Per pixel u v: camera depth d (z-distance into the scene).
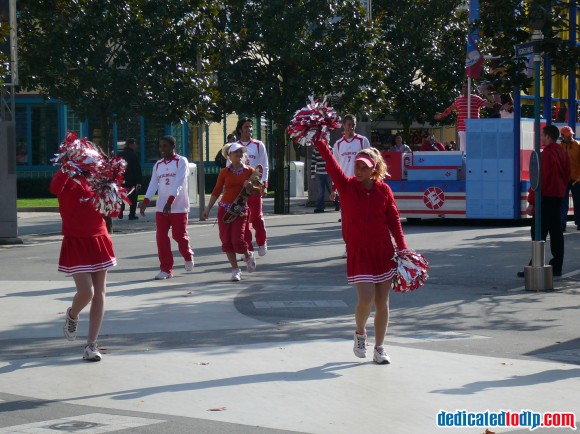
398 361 10.07
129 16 26.30
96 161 10.13
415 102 40.94
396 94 40.09
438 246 21.23
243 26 32.31
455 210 27.22
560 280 16.22
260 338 11.41
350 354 10.43
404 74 40.56
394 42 40.66
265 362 10.05
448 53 40.53
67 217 10.22
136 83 26.31
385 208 9.94
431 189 27.42
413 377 9.36
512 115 28.88
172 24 26.77
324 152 9.96
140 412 8.22
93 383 9.27
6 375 9.63
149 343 11.17
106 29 26.02
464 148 29.33
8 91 24.39
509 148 26.75
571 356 10.36
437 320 12.66
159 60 26.86
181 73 27.00
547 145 16.27
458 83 40.59
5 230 23.94
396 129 48.34
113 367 9.91
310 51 32.50
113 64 26.61
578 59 17.48
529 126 27.25
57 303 14.07
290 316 12.95
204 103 27.66
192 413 8.16
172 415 8.11
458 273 17.00
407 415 8.04
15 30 23.42
